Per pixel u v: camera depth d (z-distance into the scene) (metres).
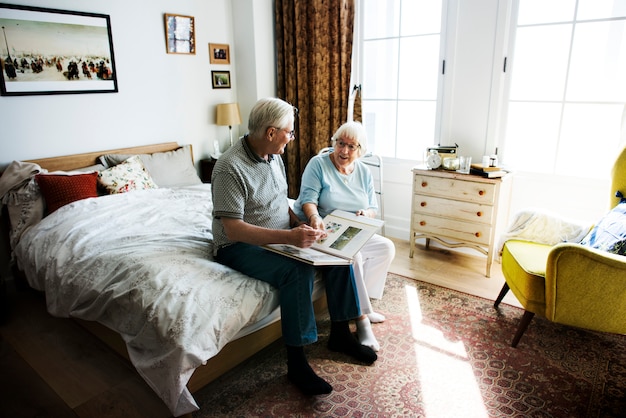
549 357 2.01
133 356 1.63
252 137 1.85
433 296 2.60
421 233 3.10
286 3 3.61
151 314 1.58
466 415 1.68
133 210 2.58
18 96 2.74
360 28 3.47
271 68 3.97
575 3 2.59
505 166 2.88
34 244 2.33
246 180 1.83
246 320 1.67
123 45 3.20
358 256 2.12
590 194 2.71
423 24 3.17
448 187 2.86
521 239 2.38
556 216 2.32
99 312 1.83
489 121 2.98
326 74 3.55
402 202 3.55
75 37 2.93
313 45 3.51
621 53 2.54
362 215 2.26
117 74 3.20
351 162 2.30
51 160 2.89
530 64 2.82
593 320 1.81
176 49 3.51
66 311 2.04
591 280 1.74
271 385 1.87
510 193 2.93
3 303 2.46
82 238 2.20
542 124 2.87
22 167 2.68
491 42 2.85
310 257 1.73
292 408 1.73
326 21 3.43
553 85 2.78
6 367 2.06
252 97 3.94
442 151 2.96
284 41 3.73
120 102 3.25
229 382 1.89
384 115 3.57
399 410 1.71
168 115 3.58
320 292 2.14
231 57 3.95
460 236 2.91
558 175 2.80
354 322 2.35
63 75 2.91
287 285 1.76
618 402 1.73
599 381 1.85
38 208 2.62
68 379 1.96
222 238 1.93
